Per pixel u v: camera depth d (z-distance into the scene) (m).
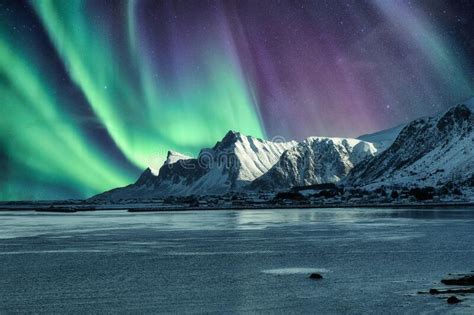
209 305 45.94
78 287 55.06
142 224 176.50
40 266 71.69
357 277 59.34
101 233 134.38
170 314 42.91
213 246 96.88
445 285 52.91
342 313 42.38
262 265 70.62
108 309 44.75
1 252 89.62
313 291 51.50
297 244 98.19
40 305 46.44
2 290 53.53
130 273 64.69
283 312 43.19
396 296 47.84
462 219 169.62
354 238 109.06
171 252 87.69
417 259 73.56
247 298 48.66
